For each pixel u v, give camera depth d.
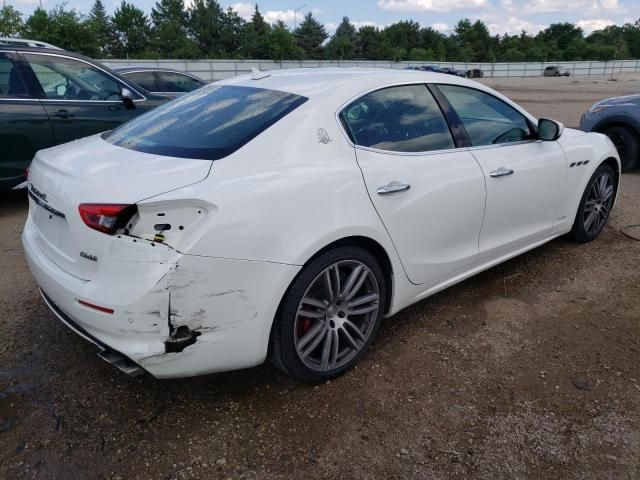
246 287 2.29
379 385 2.76
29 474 2.19
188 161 2.38
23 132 5.56
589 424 2.48
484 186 3.33
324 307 2.64
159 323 2.17
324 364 2.72
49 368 2.88
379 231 2.74
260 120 2.61
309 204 2.46
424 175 2.99
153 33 83.31
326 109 2.73
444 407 2.59
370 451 2.32
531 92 29.67
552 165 3.91
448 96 3.36
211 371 2.38
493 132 3.60
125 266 2.16
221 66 51.72
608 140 4.69
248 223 2.27
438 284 3.29
